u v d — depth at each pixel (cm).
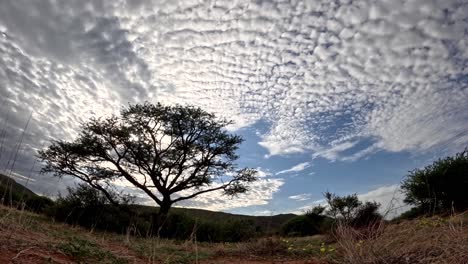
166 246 980
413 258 472
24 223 643
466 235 476
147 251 796
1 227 552
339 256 655
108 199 1914
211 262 817
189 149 2408
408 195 1552
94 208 1748
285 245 991
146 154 2341
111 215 1778
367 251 511
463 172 1442
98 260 555
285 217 2302
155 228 1809
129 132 2341
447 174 1460
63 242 603
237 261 853
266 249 946
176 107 2392
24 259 422
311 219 2022
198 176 2467
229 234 1983
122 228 1608
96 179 2245
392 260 475
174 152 2416
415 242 505
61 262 459
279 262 828
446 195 1446
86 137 2269
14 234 533
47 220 1389
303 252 923
